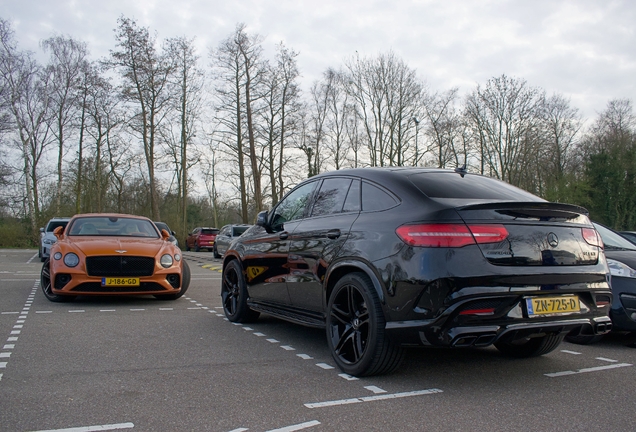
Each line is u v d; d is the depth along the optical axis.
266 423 2.77
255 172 33.75
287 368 3.96
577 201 38.31
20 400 3.09
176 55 33.53
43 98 32.78
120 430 2.65
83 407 2.99
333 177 4.67
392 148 35.88
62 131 34.09
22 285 9.40
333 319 3.99
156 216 34.41
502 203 3.29
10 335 4.98
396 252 3.40
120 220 8.66
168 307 7.12
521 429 2.74
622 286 5.07
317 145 37.62
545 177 39.94
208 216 56.31
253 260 5.53
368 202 3.99
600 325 3.63
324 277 4.15
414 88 35.97
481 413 2.98
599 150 40.75
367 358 3.55
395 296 3.35
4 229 32.16
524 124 35.12
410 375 3.80
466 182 3.99
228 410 2.97
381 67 36.16
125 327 5.56
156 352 4.43
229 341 4.95
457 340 3.12
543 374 3.91
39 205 34.59
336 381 3.60
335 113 37.97
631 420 2.90
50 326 5.50
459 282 3.12
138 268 7.11
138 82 32.72
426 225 3.27
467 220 3.22
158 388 3.39
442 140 35.88
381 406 3.08
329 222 4.28
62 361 4.04
